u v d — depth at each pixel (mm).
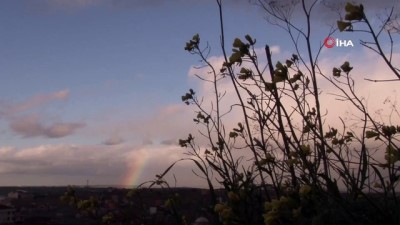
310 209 3064
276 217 3096
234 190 3707
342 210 2990
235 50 3496
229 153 4180
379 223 2916
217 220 3883
